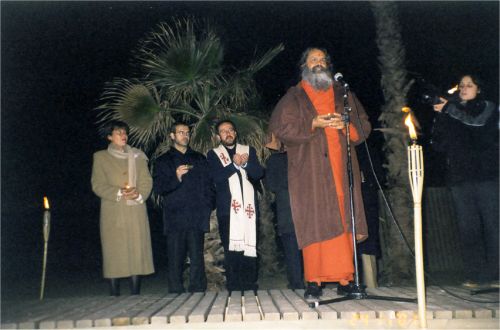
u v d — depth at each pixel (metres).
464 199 5.68
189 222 6.55
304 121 5.29
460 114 5.63
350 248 5.24
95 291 8.19
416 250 4.13
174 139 6.82
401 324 4.43
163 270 10.48
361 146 6.18
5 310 5.35
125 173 6.57
